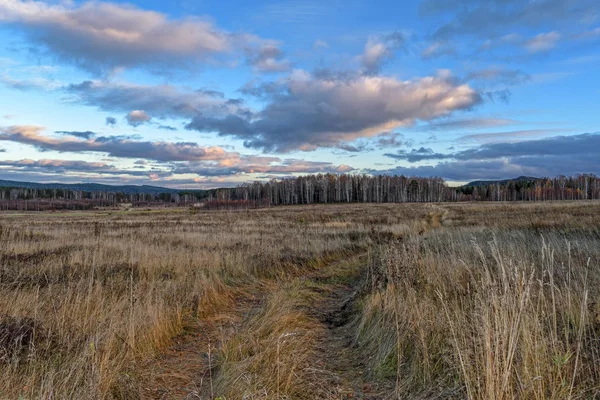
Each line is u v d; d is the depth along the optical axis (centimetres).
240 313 736
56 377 371
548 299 469
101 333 463
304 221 2848
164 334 564
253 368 430
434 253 918
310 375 443
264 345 503
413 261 714
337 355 517
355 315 653
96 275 838
